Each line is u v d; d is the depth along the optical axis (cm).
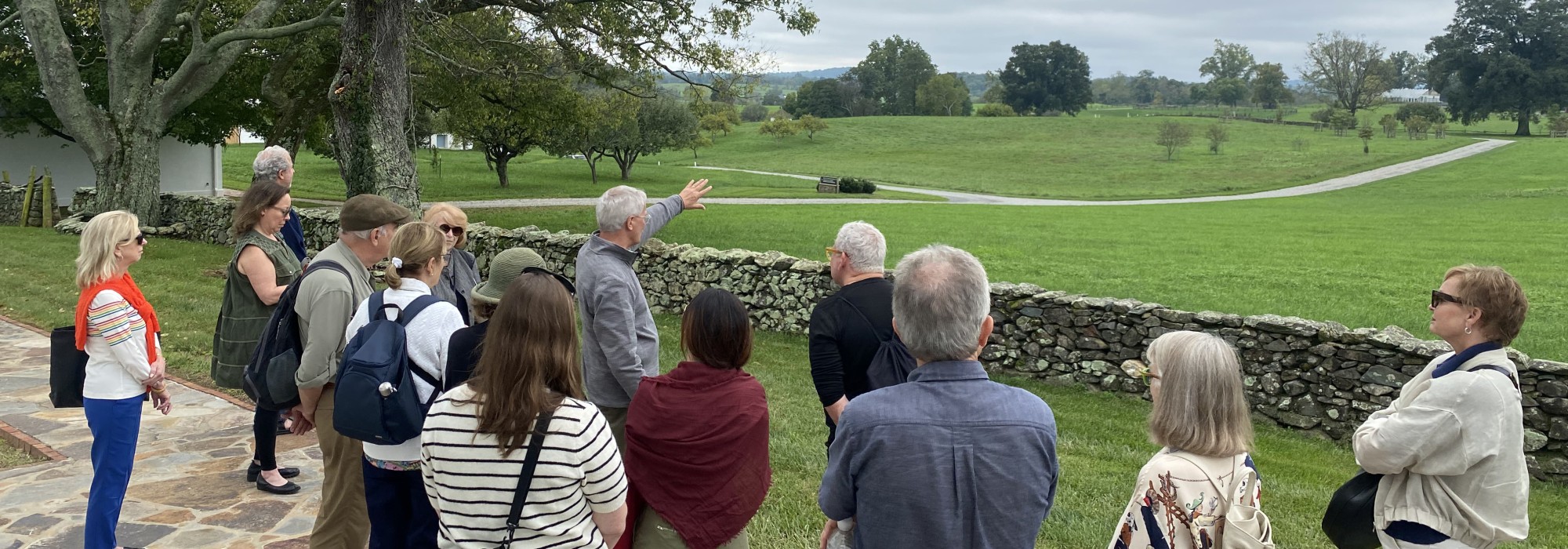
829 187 5094
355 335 310
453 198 3825
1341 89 11794
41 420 623
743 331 297
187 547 423
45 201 2161
